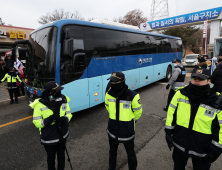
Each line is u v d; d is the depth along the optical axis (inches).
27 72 194.5
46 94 84.1
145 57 302.7
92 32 193.8
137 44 276.1
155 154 119.3
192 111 68.5
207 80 64.5
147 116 193.5
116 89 85.0
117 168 105.0
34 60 176.4
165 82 411.5
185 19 799.1
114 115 88.3
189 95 68.7
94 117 198.1
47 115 82.4
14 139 148.4
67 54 165.2
